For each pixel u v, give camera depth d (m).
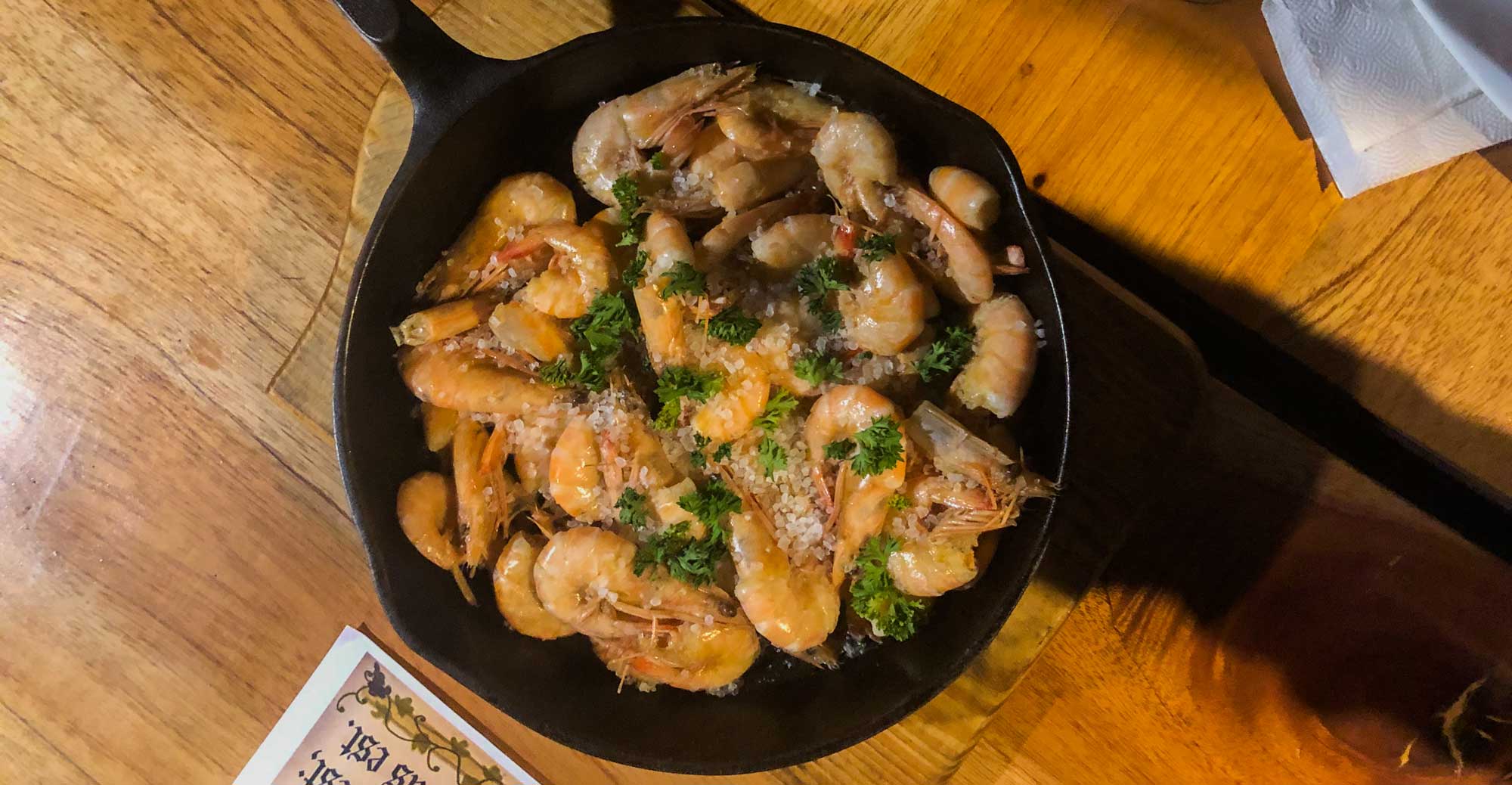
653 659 0.44
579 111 0.45
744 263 0.45
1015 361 0.41
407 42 0.39
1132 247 0.47
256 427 0.52
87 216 0.53
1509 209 0.44
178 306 0.52
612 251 0.45
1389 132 0.43
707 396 0.43
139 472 0.53
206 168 0.52
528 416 0.45
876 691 0.43
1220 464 0.47
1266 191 0.46
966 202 0.41
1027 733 0.49
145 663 0.53
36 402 0.53
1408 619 0.47
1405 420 0.46
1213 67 0.46
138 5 0.51
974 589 0.43
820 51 0.40
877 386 0.44
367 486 0.42
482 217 0.44
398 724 0.52
